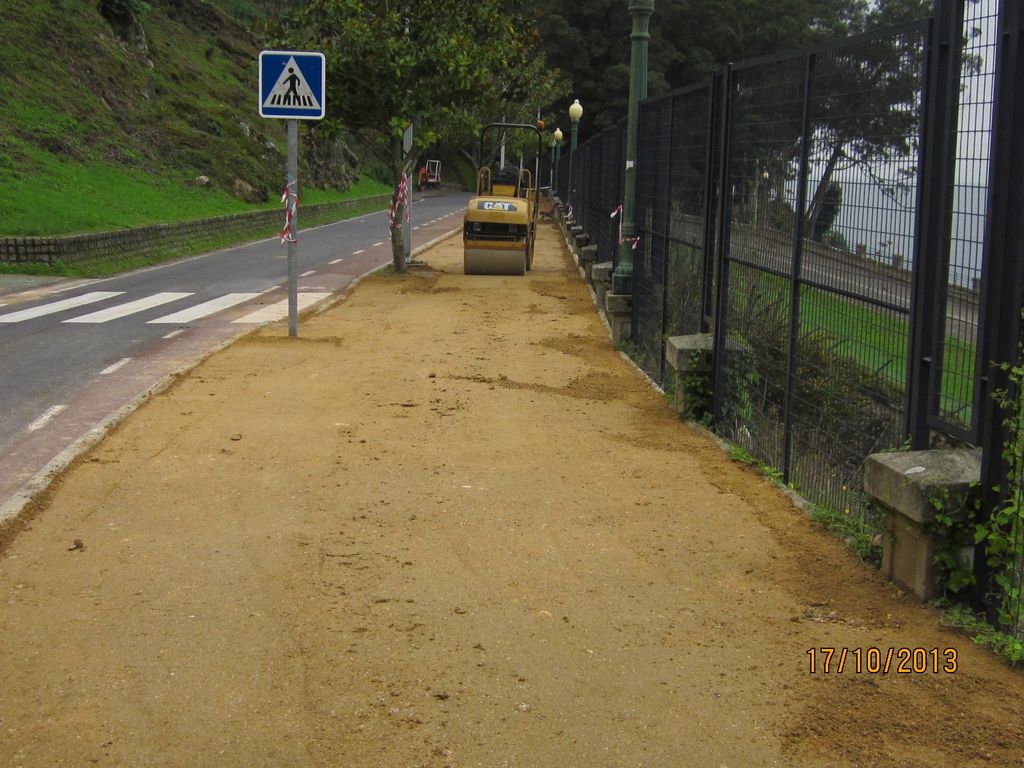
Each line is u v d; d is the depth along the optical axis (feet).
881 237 18.39
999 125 14.55
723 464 24.40
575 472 23.50
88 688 13.21
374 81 70.54
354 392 32.07
